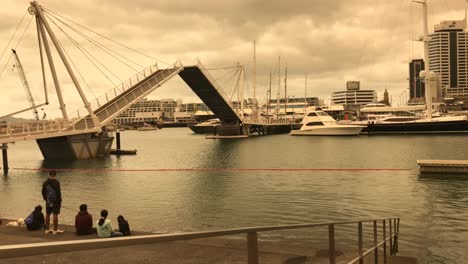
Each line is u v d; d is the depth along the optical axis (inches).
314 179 1416.1
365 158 2098.9
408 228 784.3
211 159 2250.2
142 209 1002.1
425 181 1314.0
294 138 4025.6
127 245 108.7
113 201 1106.1
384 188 1212.5
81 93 2244.1
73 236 587.5
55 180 606.2
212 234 141.6
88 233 600.1
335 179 1405.0
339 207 983.0
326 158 2146.9
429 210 934.4
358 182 1331.2
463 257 625.0
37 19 2113.7
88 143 2326.5
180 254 158.1
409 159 2004.2
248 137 4407.0
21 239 551.2
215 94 3267.7
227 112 3981.3
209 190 1245.7
